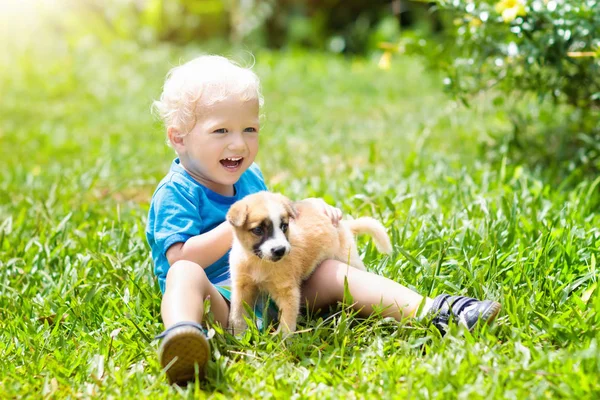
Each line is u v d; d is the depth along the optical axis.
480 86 6.38
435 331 3.48
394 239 4.54
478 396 2.91
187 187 3.94
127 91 12.45
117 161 7.62
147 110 10.77
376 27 17.59
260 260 3.54
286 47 17.58
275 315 3.79
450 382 3.02
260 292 3.77
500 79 6.17
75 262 4.78
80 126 10.09
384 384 3.12
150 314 3.99
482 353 3.23
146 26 17.42
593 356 3.07
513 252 4.37
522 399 2.89
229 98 3.88
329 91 12.12
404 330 3.56
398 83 12.48
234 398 3.09
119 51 15.04
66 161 8.05
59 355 3.53
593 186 5.29
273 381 3.17
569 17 5.36
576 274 4.07
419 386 3.03
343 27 18.20
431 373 3.11
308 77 13.28
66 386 3.24
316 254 3.73
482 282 3.89
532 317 3.63
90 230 5.46
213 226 3.96
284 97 11.79
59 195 6.32
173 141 4.05
